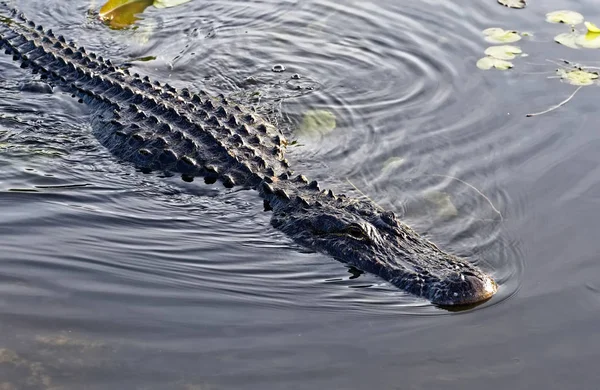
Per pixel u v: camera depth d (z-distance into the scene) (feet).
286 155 28.78
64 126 29.89
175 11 40.06
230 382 16.71
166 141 28.09
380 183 26.43
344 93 32.89
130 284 20.53
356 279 21.86
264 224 24.89
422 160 27.55
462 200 24.93
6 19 38.09
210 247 23.16
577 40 34.81
